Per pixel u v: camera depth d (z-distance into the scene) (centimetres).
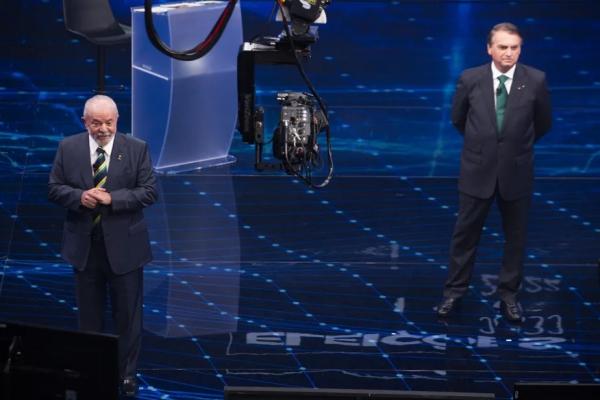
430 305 1984
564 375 1761
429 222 2319
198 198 2392
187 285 2036
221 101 2558
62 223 2272
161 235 2223
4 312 1922
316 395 1115
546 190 2483
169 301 1977
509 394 1703
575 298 2012
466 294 2019
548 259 2162
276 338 1856
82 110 2895
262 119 1191
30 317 1909
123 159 1641
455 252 1942
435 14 3350
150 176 1656
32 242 2184
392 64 3192
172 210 2331
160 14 2436
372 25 3312
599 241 2244
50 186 1641
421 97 3027
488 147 1859
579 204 2414
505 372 1766
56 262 2117
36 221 2272
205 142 2564
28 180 2462
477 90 1864
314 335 1869
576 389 1066
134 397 1664
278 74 3134
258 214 2331
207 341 1844
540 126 1898
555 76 3153
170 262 2120
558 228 2295
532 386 1070
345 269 2114
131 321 1669
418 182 2516
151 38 1111
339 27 3297
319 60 3197
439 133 2811
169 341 1842
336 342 1847
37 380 1134
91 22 2684
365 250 2191
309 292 2023
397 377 1742
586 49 3269
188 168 2545
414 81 3112
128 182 1645
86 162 1638
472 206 1888
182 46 2453
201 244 2194
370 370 1761
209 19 2492
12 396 1145
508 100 1848
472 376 1752
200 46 1135
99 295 1677
